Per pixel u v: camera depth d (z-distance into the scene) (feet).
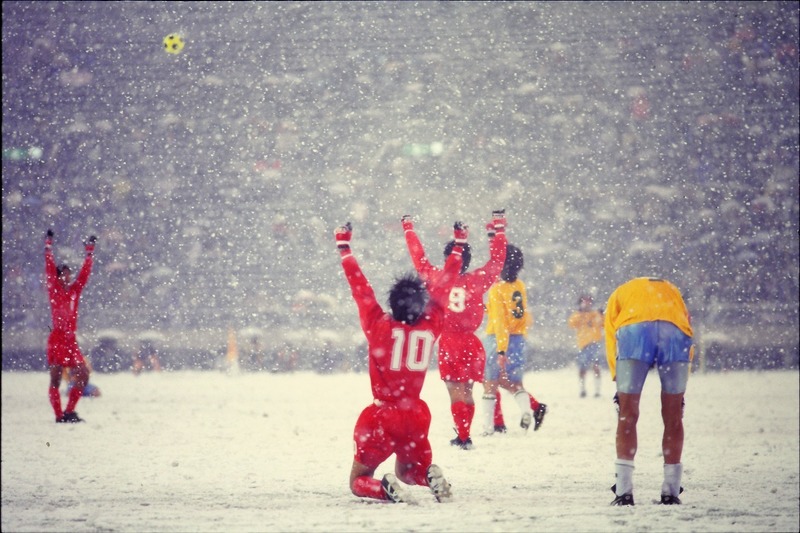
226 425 167.22
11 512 80.38
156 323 536.83
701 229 543.80
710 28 647.15
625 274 536.83
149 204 626.23
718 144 607.37
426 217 621.72
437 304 84.69
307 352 440.86
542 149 635.25
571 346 432.25
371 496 82.69
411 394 82.33
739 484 94.94
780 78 629.10
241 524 73.26
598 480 97.60
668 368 81.51
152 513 79.36
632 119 629.92
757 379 315.17
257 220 608.19
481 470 105.19
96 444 136.87
